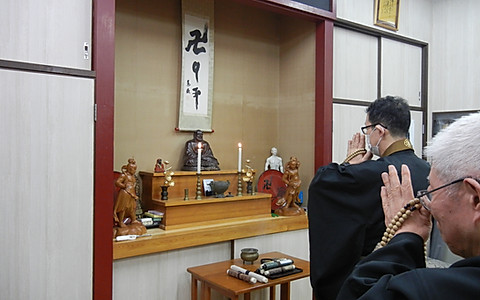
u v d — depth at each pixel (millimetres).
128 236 2338
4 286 1839
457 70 3910
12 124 1859
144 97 2916
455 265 649
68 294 1998
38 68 1919
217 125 3305
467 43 3842
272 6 2881
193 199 2771
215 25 3287
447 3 3998
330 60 3213
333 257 1300
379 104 1457
